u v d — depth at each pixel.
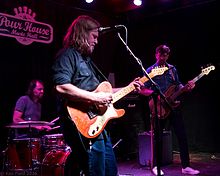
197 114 6.10
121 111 2.45
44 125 4.13
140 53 6.66
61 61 2.18
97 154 2.17
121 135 5.89
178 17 6.18
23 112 4.80
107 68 6.64
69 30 2.37
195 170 4.44
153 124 4.43
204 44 5.90
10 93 5.29
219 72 5.79
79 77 2.23
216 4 5.72
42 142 4.07
